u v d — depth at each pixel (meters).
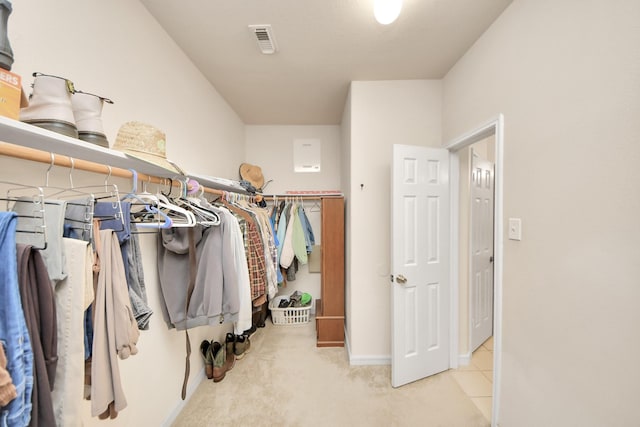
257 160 3.22
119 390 0.74
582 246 0.94
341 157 3.00
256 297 1.82
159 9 1.33
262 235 1.96
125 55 1.19
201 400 1.70
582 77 0.94
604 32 0.86
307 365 2.10
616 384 0.83
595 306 0.90
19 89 0.59
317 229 3.19
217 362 1.89
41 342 0.55
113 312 0.74
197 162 1.90
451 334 2.06
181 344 1.65
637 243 0.78
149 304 1.35
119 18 1.15
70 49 0.92
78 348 0.61
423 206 1.91
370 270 2.12
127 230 0.84
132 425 1.22
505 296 1.33
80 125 0.82
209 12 1.36
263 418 1.55
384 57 1.78
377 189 2.11
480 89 1.55
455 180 2.04
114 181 1.15
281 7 1.33
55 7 0.86
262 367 2.07
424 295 1.92
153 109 1.39
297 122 3.14
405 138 2.08
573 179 0.97
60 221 0.61
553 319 1.06
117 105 1.14
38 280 0.54
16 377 0.47
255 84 2.16
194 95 1.85
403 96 2.08
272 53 1.72
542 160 1.11
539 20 1.12
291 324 2.85
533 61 1.16
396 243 1.83
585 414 0.93
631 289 0.79
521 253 1.23
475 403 1.67
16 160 0.77
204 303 1.28
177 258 1.39
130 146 1.01
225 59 1.79
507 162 1.32
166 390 1.49
